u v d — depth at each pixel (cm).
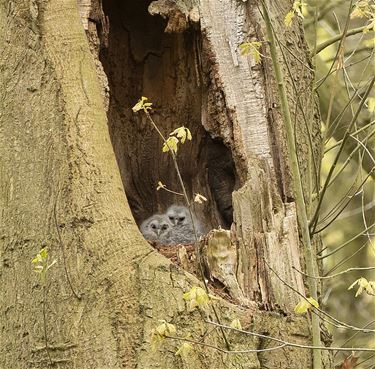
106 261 892
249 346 915
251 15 1139
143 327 862
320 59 1727
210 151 1371
